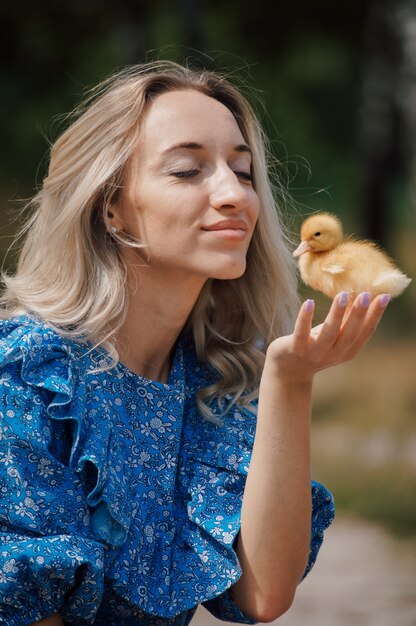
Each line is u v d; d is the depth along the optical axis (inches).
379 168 922.1
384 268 122.6
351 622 284.7
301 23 946.1
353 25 939.3
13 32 1050.7
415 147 915.4
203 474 133.6
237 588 131.5
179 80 136.4
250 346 144.3
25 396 124.0
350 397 614.5
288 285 145.1
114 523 124.6
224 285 143.8
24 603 120.0
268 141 154.1
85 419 125.5
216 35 953.5
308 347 122.1
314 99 1190.3
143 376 137.3
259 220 141.9
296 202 166.6
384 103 917.2
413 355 698.8
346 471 465.4
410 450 506.6
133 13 839.7
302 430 127.8
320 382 645.9
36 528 120.8
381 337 737.6
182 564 129.0
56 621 122.3
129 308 135.0
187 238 130.7
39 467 122.6
